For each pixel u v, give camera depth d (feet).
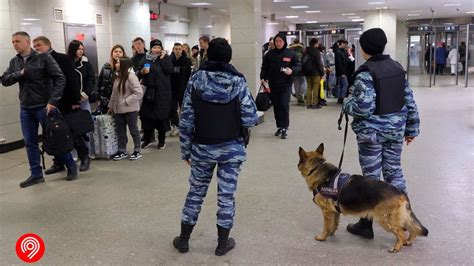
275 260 10.48
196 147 10.41
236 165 10.51
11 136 24.23
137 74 21.74
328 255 10.65
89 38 33.19
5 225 12.95
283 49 24.31
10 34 24.68
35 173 16.92
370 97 10.50
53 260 10.71
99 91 21.72
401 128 10.89
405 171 17.38
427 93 49.21
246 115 10.25
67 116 17.61
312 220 12.78
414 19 95.35
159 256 10.83
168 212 13.66
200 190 10.75
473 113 32.65
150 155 21.26
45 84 16.39
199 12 58.54
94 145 20.38
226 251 10.87
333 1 56.39
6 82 16.38
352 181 10.53
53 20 29.14
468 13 81.97
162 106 21.75
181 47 25.13
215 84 9.97
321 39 64.85
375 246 11.07
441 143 22.35
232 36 33.06
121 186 16.40
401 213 10.28
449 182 15.87
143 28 41.32
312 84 37.70
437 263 10.11
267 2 56.03
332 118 32.19
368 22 71.41
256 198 14.71
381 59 10.75
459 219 12.52
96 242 11.66
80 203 14.66
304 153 11.33
